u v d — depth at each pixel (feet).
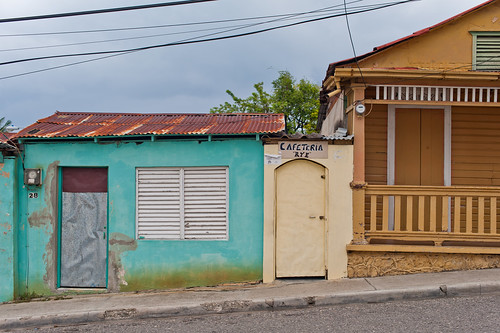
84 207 29.55
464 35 28.71
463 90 28.40
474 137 31.94
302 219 27.89
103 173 29.48
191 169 28.66
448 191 27.22
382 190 27.43
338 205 27.48
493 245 27.12
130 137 28.68
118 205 28.89
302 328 20.42
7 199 28.76
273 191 27.66
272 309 23.82
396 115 31.73
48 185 29.27
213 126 29.48
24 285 29.19
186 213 28.66
